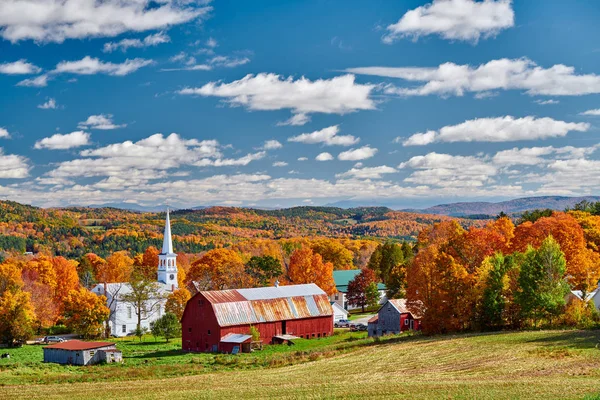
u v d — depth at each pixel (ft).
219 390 177.27
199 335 328.90
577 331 255.29
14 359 289.74
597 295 320.29
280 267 555.69
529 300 280.51
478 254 357.20
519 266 296.71
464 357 215.72
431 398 147.74
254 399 159.84
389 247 613.11
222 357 279.90
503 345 233.35
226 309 328.29
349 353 258.16
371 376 192.85
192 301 333.62
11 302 355.15
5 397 180.45
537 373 177.37
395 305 358.84
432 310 303.27
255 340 326.03
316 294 372.58
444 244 374.43
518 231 369.30
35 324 397.19
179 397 168.45
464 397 145.89
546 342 231.50
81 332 385.29
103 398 173.27
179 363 265.13
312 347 316.81
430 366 204.85
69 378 222.48
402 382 174.29
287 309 353.72
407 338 297.33
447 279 299.58
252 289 358.02
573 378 164.96
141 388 189.78
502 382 162.30
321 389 169.68
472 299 295.89
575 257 338.34
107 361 272.72
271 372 220.02
